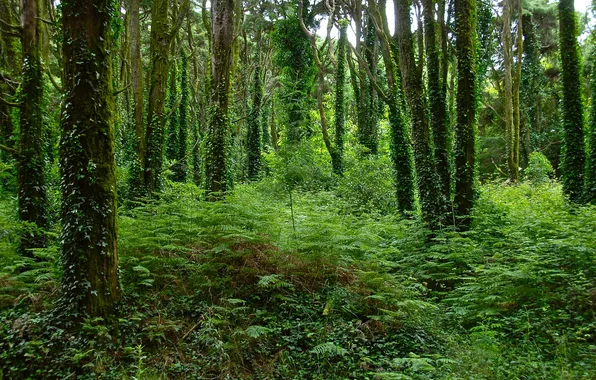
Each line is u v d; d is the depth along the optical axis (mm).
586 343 6012
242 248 8109
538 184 22812
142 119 14422
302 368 6059
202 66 35531
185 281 7559
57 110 12844
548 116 35531
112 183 6281
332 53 26656
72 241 5883
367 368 5941
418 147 11820
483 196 14461
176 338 6316
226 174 13062
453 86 18375
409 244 11055
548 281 7613
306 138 22297
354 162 20234
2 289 6508
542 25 34250
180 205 9469
